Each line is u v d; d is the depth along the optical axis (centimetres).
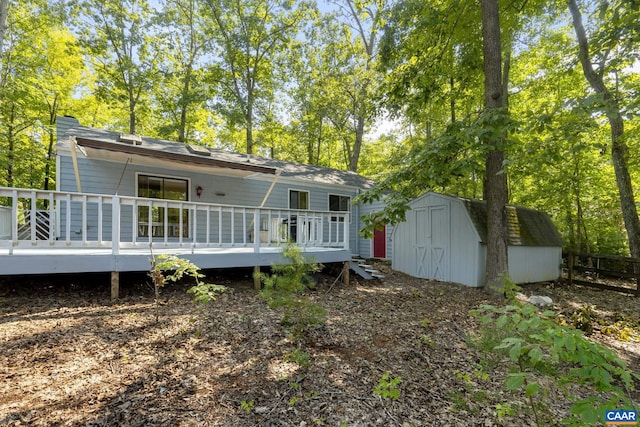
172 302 498
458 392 297
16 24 1221
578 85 995
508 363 346
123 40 1541
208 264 579
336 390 286
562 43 998
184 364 311
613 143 891
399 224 1041
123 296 511
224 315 452
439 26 841
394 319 504
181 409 243
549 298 707
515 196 1370
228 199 990
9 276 519
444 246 889
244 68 1812
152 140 944
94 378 276
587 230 1267
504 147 630
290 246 427
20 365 287
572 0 855
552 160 586
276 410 251
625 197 895
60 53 1374
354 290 709
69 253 481
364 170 2428
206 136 2030
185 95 1641
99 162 782
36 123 1470
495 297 687
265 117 2002
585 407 160
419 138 1619
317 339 399
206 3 1642
